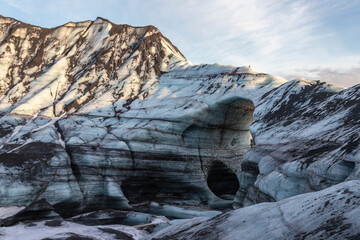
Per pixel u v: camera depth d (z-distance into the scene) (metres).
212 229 6.76
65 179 27.62
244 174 26.39
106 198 29.25
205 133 35.66
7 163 26.19
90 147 30.81
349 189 5.36
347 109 19.72
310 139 19.44
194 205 31.81
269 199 17.25
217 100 34.78
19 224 18.38
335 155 13.23
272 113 29.27
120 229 19.34
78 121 35.62
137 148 31.70
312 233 4.58
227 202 32.06
